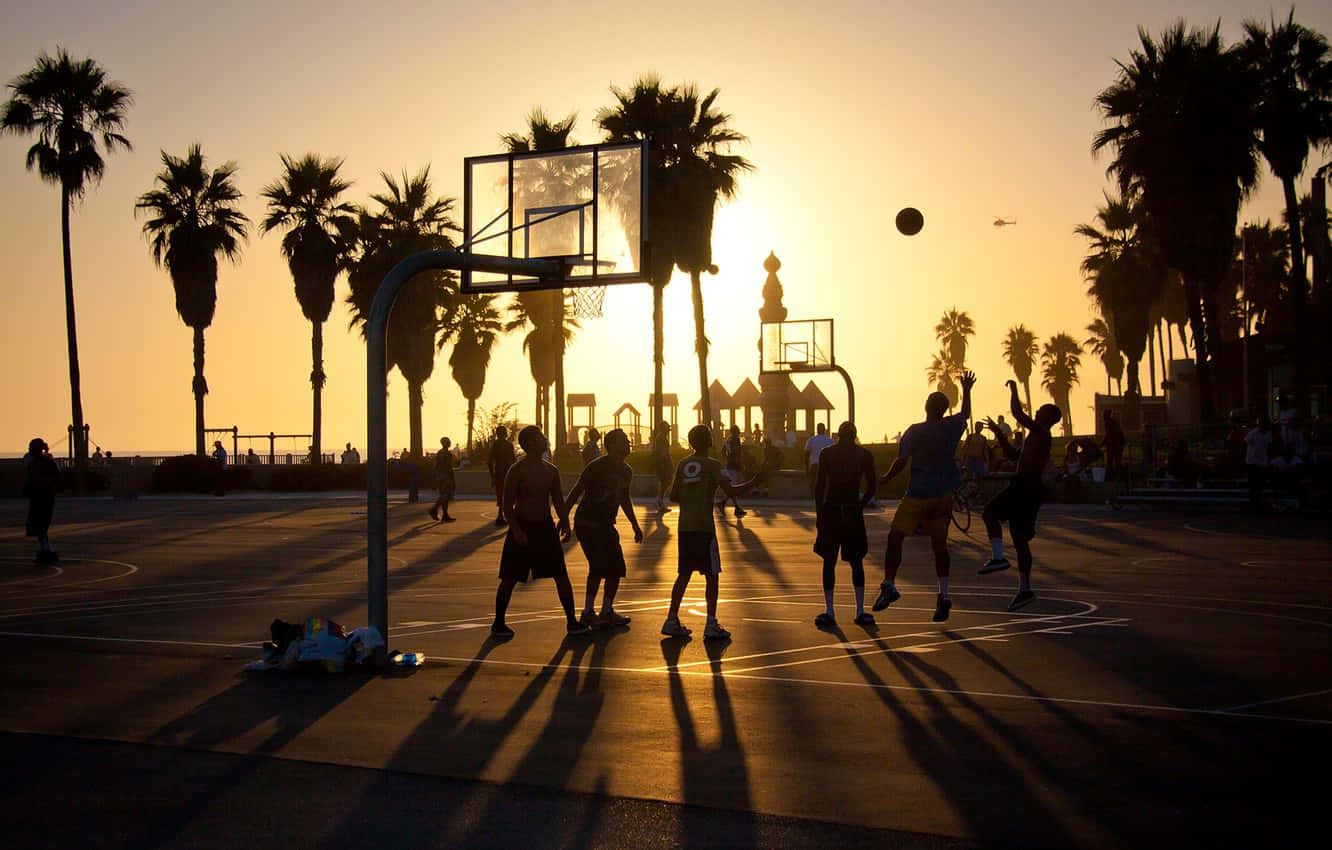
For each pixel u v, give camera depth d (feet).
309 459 175.73
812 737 22.67
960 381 36.58
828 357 124.88
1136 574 49.47
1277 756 20.94
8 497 152.56
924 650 31.81
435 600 43.80
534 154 43.06
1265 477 87.81
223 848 16.80
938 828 17.33
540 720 24.26
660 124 137.90
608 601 36.22
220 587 48.93
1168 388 180.45
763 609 40.37
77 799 19.13
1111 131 131.44
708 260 142.92
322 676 28.94
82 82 153.48
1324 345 142.41
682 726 23.65
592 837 17.12
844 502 36.42
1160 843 16.58
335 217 169.27
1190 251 125.49
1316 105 142.72
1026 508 37.22
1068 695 26.00
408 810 18.47
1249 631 34.47
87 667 30.40
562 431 165.17
